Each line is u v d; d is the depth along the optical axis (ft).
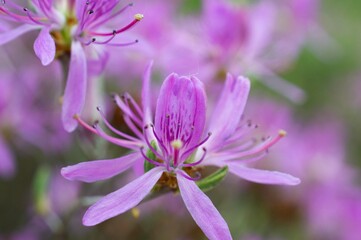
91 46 0.79
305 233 1.08
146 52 0.83
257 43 1.00
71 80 0.76
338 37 1.62
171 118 0.74
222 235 0.71
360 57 1.59
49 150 1.02
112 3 0.79
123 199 0.72
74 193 0.97
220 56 0.98
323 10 1.58
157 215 0.99
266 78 1.07
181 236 0.99
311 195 1.09
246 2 1.01
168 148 0.74
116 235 0.96
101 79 0.88
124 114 0.81
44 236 1.07
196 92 0.73
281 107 1.12
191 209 0.72
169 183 0.74
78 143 0.85
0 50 1.07
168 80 0.73
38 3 0.78
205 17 0.99
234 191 1.01
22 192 1.12
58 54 0.79
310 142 1.15
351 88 1.47
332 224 1.09
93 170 0.72
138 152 0.74
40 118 1.05
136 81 1.03
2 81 1.04
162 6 1.08
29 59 1.07
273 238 1.06
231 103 0.76
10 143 1.06
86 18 0.78
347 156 1.28
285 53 1.07
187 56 0.99
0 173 1.08
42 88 1.06
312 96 1.44
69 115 0.75
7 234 1.11
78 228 0.91
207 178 0.74
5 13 0.78
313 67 1.43
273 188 1.05
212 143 0.76
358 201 1.12
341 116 1.42
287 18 1.10
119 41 0.81
